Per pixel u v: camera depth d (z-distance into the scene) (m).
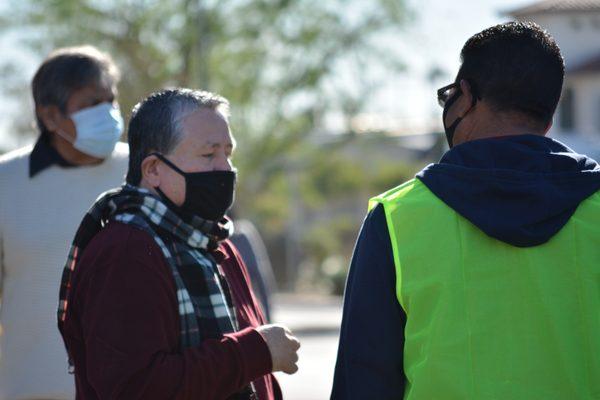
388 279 4.77
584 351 4.63
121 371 4.63
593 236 4.72
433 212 4.74
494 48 4.90
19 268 6.93
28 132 48.75
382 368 4.75
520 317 4.61
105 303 4.73
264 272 8.95
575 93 40.53
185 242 5.05
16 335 6.89
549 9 37.22
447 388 4.57
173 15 46.25
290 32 48.47
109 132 6.98
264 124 49.81
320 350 31.28
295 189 61.81
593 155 24.55
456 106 5.01
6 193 6.95
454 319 4.62
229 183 5.11
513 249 4.66
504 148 4.77
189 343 4.89
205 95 5.21
